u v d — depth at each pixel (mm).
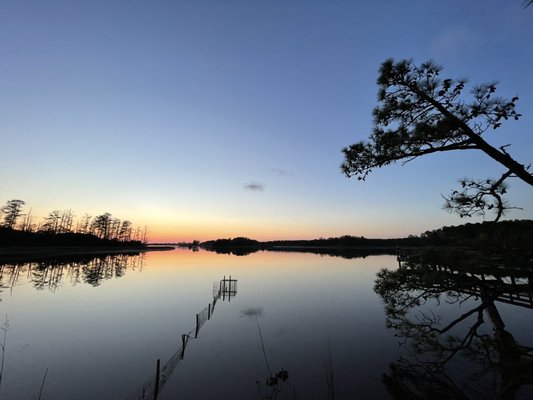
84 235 93125
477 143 5207
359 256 91812
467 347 5965
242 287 31750
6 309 19609
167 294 26625
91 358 12148
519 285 4906
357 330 16016
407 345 13312
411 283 6094
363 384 9688
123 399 8961
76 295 24766
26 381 10094
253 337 14914
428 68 5570
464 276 5277
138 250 113750
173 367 11266
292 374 10641
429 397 8461
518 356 5387
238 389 9539
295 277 40500
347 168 6984
